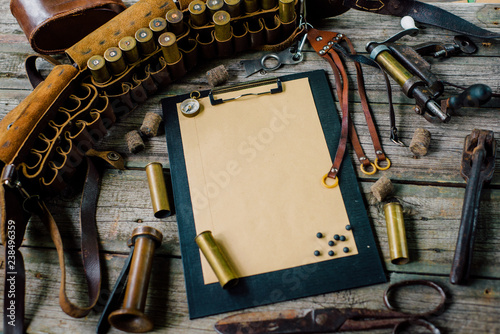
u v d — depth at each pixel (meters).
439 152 0.79
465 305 0.69
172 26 0.83
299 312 0.69
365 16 0.92
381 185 0.74
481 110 0.81
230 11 0.85
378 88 0.85
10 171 0.73
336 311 0.68
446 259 0.72
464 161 0.75
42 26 0.85
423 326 0.68
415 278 0.71
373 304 0.70
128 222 0.78
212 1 0.84
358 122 0.82
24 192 0.74
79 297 0.74
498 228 0.73
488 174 0.73
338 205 0.75
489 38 0.84
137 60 0.83
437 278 0.71
